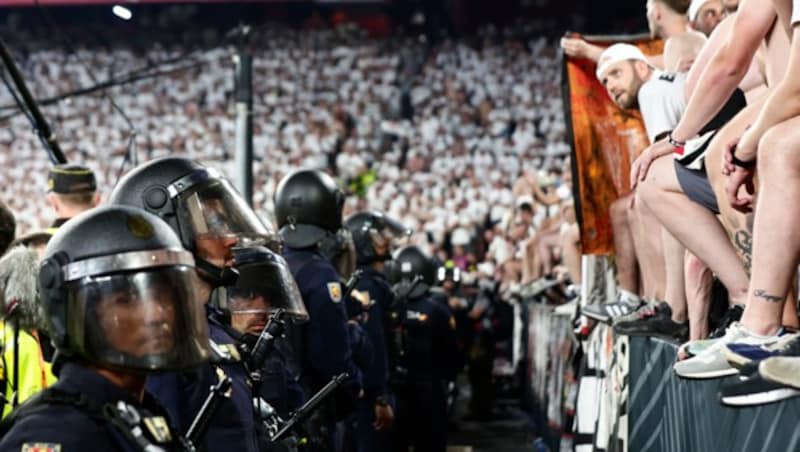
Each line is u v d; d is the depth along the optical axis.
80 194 8.40
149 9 53.22
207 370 4.63
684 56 7.18
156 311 3.44
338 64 47.31
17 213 40.59
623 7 51.56
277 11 54.72
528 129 41.97
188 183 4.80
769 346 4.62
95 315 3.41
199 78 46.38
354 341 9.45
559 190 19.06
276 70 47.12
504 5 52.66
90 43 51.38
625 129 9.02
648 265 7.48
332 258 9.63
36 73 47.97
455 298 19.09
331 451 8.19
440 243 30.92
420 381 13.76
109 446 3.28
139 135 43.75
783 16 5.06
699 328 6.45
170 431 3.59
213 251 4.84
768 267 4.70
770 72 5.53
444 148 41.81
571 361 11.43
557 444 13.41
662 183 6.21
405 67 47.00
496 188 36.31
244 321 5.96
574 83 9.08
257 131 43.84
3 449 3.21
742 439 4.62
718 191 5.66
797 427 3.93
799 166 4.65
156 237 3.50
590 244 9.02
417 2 53.88
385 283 11.14
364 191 37.91
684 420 5.83
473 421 20.06
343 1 53.69
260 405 5.23
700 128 5.83
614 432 7.90
